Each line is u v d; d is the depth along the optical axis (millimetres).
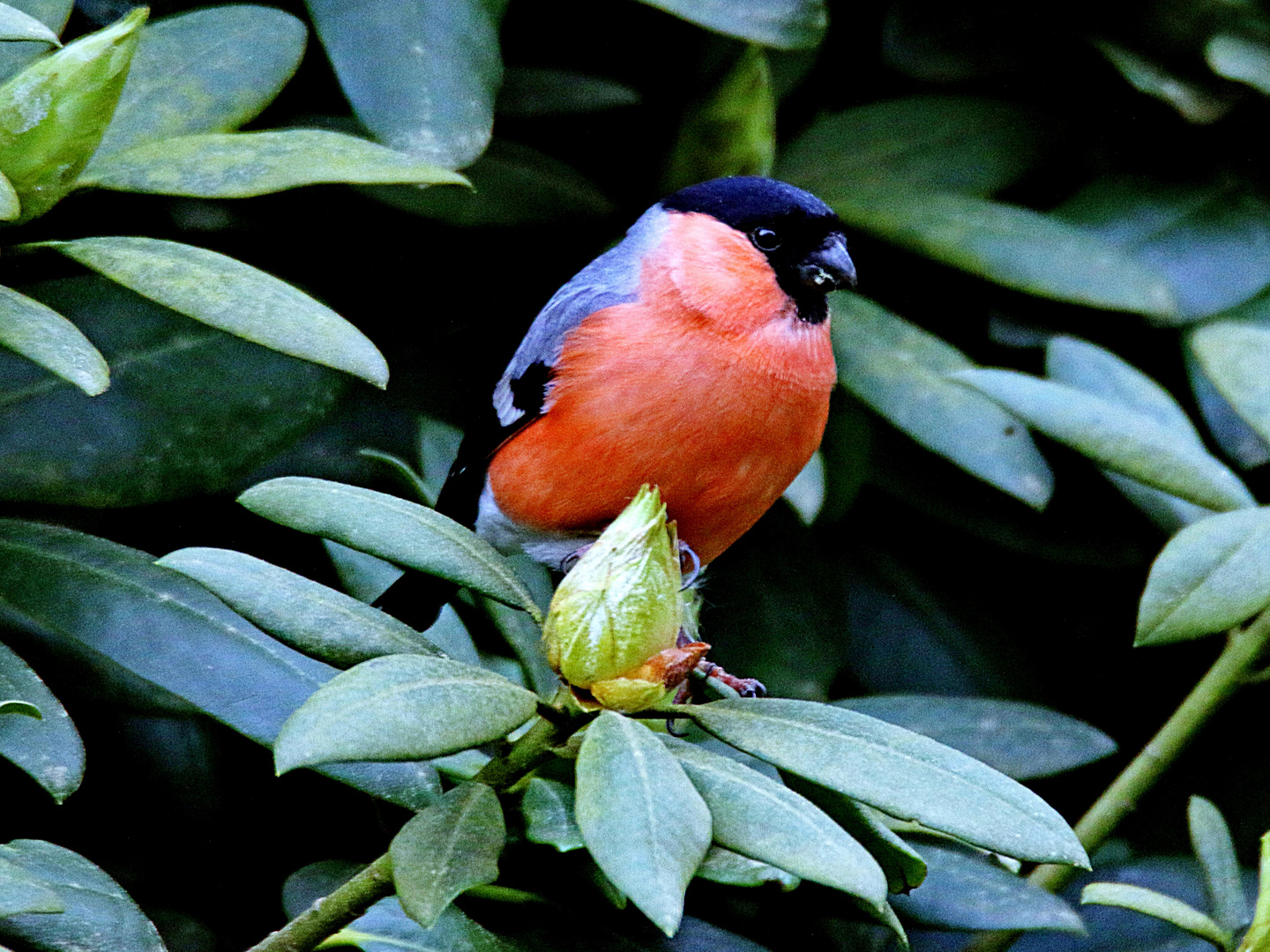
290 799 5449
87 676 4723
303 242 5996
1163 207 6809
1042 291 6266
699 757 3322
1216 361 5957
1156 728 6926
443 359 6156
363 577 5047
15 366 4590
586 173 6590
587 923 3879
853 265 5551
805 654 6270
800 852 3062
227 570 3402
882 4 7008
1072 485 6578
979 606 6926
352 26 5062
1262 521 5047
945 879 4461
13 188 3643
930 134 6902
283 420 4871
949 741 5465
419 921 2973
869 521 6980
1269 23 6508
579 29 6492
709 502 5426
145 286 3541
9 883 2854
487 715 3109
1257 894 5539
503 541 5766
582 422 5289
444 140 5023
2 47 4297
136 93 4508
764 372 5266
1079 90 6984
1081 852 3174
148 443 4676
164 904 5309
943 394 6000
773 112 6336
